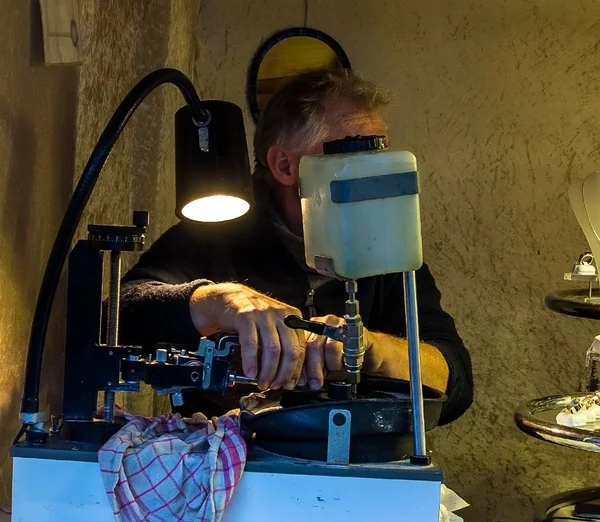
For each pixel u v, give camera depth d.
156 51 1.88
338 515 0.76
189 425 0.89
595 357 1.66
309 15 2.30
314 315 1.50
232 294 1.00
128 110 0.83
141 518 0.76
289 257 1.55
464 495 2.27
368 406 0.77
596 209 1.71
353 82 1.37
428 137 2.27
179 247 1.55
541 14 2.25
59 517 0.79
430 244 2.27
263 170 1.54
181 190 0.94
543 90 2.25
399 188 0.74
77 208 0.82
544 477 2.24
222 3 2.31
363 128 1.34
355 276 0.75
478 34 2.26
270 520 0.77
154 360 0.86
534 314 2.25
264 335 0.87
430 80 2.27
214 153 0.92
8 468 1.04
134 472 0.77
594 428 1.48
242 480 0.77
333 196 0.74
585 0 2.24
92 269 0.85
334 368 0.93
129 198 1.89
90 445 0.81
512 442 2.25
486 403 2.26
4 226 1.00
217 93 2.32
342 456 0.77
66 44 1.16
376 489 0.76
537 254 2.25
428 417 0.83
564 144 2.25
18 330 1.07
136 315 1.11
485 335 2.26
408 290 0.76
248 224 1.57
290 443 0.79
